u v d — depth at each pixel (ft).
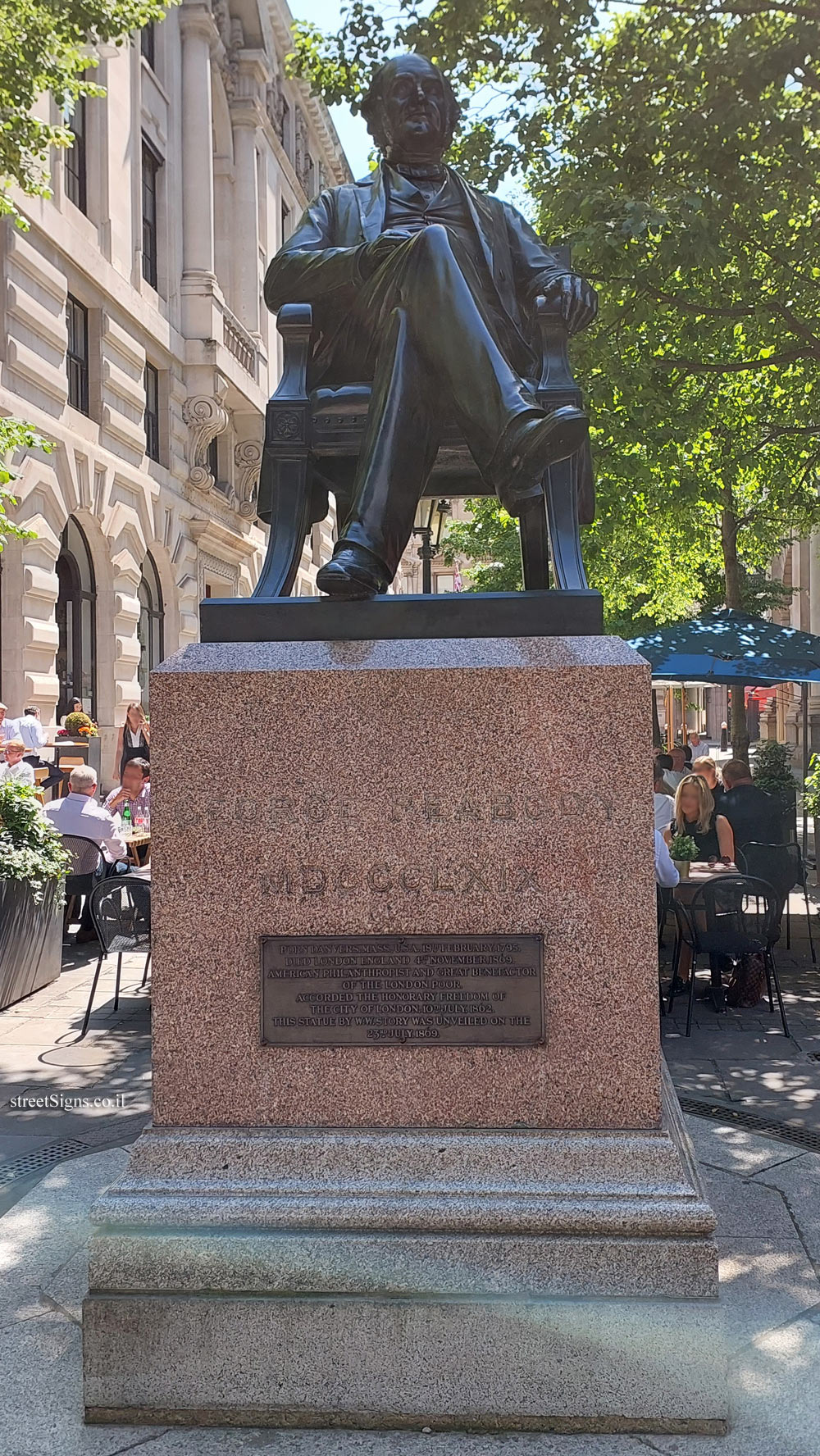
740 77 31.55
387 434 11.04
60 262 55.83
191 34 79.25
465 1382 8.86
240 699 9.80
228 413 90.79
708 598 89.35
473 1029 9.64
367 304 11.94
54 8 29.84
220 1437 8.78
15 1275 11.46
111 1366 8.98
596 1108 9.57
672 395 39.55
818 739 74.69
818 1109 17.80
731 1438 8.64
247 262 94.48
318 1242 9.07
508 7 33.73
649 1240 8.95
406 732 9.71
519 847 9.64
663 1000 26.84
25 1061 21.70
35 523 52.01
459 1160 9.41
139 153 67.82
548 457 10.28
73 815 34.47
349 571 10.44
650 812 9.53
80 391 61.26
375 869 9.71
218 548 86.99
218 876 9.77
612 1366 8.80
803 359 41.50
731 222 33.96
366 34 36.19
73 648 61.26
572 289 12.01
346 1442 8.69
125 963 31.96
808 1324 10.23
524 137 35.91
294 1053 9.72
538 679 9.63
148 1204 9.28
